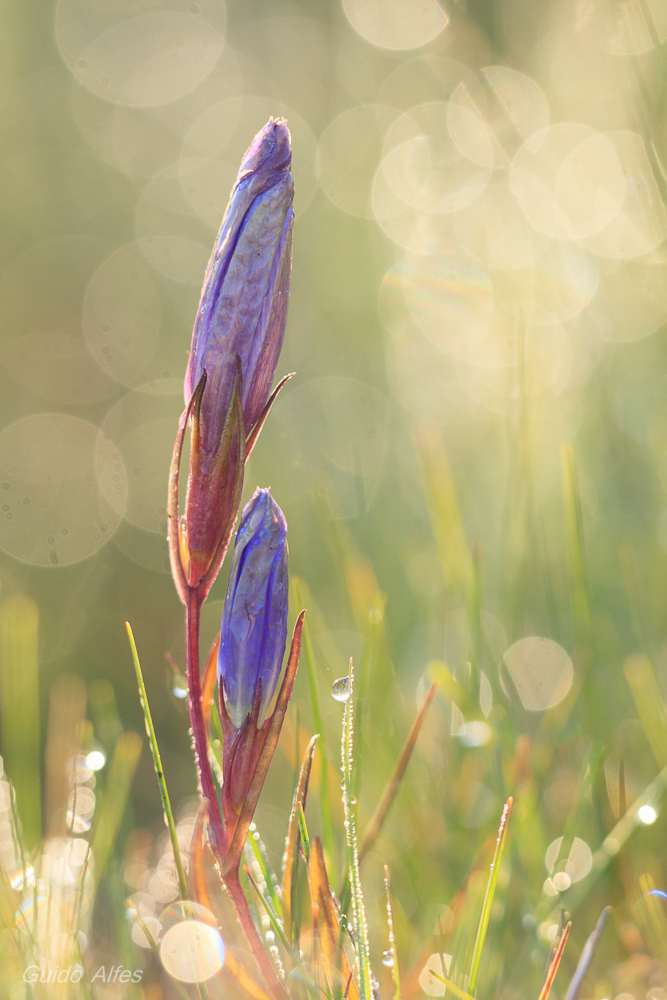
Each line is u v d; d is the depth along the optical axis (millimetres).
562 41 562
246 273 323
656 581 457
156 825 523
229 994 359
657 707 383
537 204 559
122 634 666
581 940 376
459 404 655
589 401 557
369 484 661
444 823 396
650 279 507
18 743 390
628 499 533
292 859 336
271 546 323
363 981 329
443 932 365
